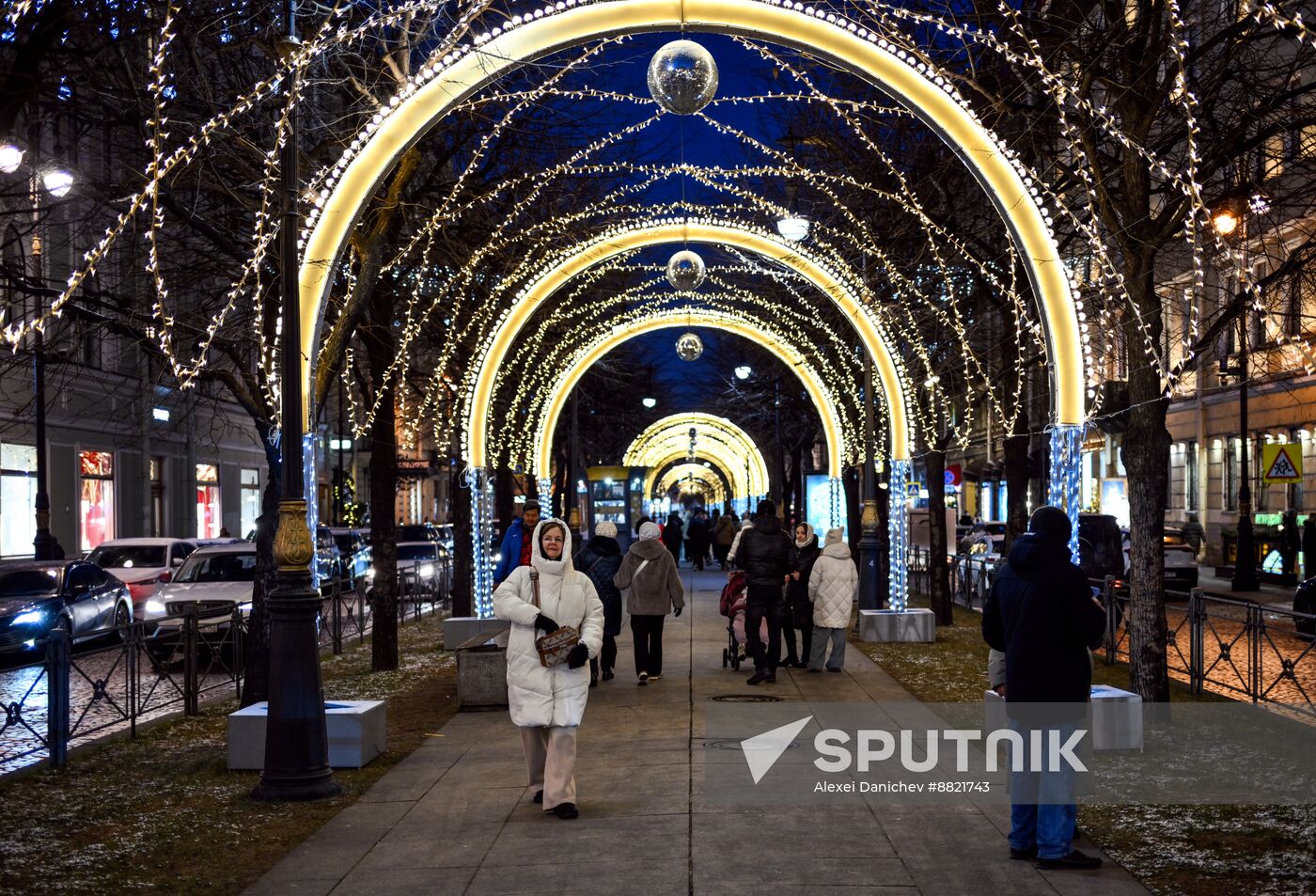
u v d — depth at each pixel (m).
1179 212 11.65
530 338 27.09
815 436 48.44
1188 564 30.02
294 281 9.98
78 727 11.88
